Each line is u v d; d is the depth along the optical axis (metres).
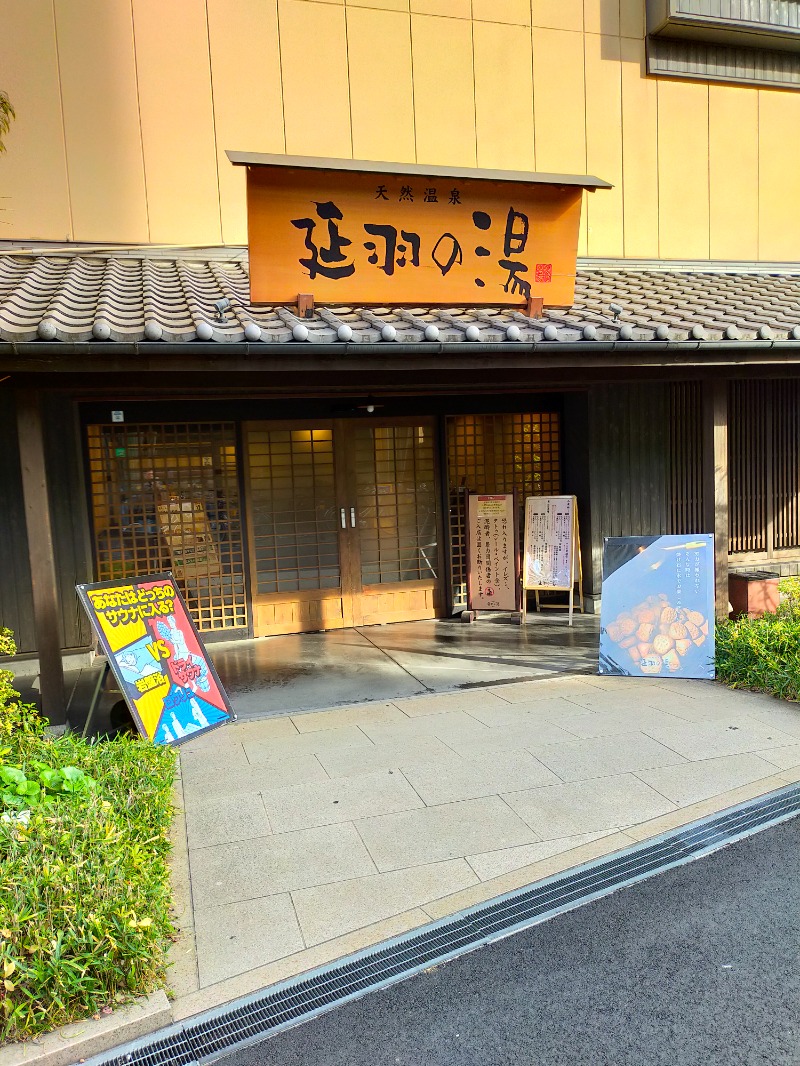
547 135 9.12
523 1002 2.79
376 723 5.60
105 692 6.20
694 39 9.56
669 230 9.80
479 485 9.11
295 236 5.45
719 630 6.62
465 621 8.80
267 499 8.28
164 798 4.06
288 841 3.90
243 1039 2.67
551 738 5.16
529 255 5.99
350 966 2.99
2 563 7.16
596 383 6.46
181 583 8.03
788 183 10.36
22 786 3.67
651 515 9.18
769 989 2.81
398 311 6.34
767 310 7.33
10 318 4.76
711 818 4.04
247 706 6.14
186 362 5.04
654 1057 2.52
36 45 7.39
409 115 8.54
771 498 9.62
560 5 9.05
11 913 2.76
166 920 3.07
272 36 8.02
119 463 7.77
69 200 7.58
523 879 3.53
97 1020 2.68
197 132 7.90
